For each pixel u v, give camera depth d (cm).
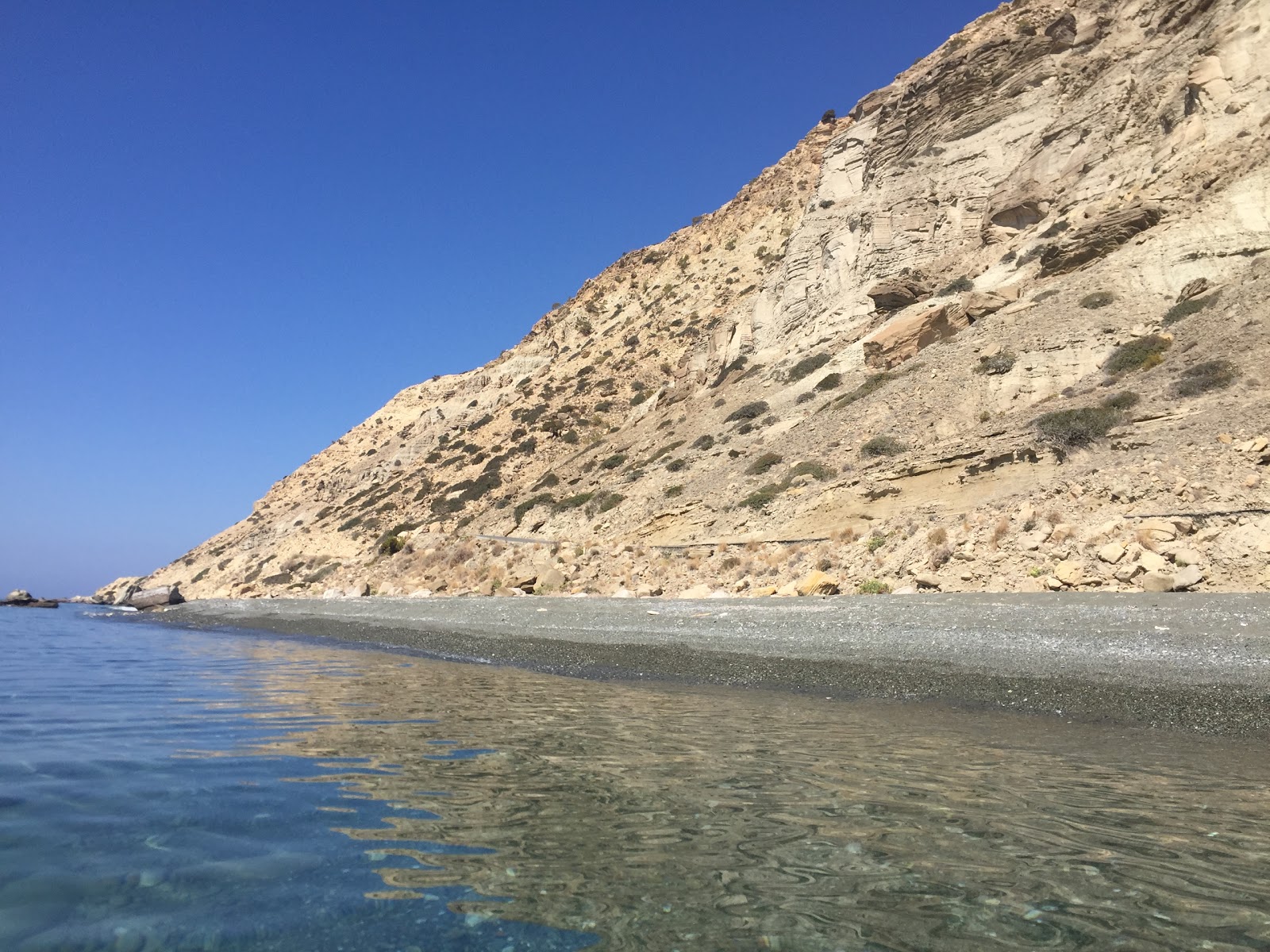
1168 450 2075
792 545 2777
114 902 427
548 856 509
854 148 6244
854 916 427
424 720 992
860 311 5269
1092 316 3222
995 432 2708
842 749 829
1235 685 1050
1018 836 553
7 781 671
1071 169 4425
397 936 393
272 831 548
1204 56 3838
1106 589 1648
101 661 1780
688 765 752
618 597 2627
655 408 6412
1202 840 547
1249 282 2786
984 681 1195
